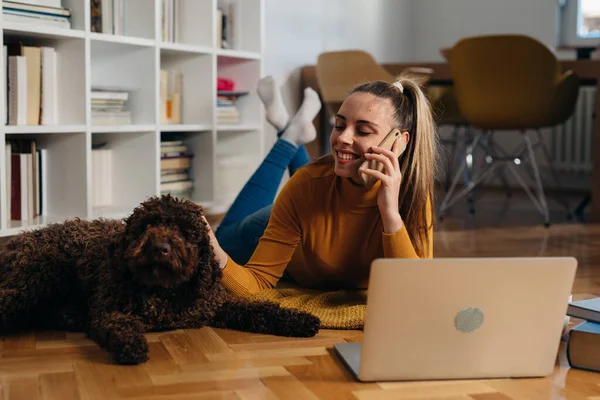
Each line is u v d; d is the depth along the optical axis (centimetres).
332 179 198
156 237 154
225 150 369
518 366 152
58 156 276
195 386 142
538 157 561
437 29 593
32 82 260
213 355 161
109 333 158
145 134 302
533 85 387
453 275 143
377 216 196
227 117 351
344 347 163
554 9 545
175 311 172
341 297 207
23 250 177
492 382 149
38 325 185
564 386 148
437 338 147
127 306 167
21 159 263
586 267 282
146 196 303
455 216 431
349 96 189
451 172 595
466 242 341
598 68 401
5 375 147
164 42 305
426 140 193
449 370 149
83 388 140
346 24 520
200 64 330
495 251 318
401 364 147
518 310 148
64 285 179
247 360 158
